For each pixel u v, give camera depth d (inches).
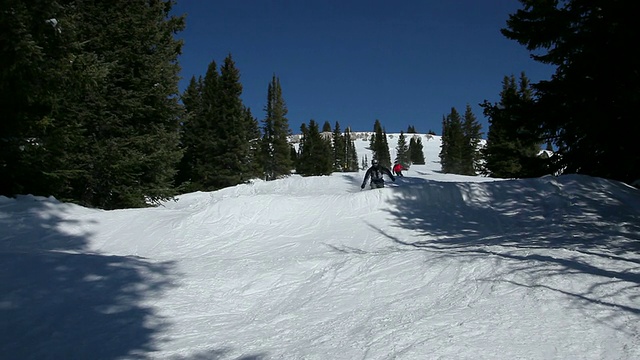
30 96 439.8
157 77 733.3
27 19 396.5
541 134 638.5
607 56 500.4
